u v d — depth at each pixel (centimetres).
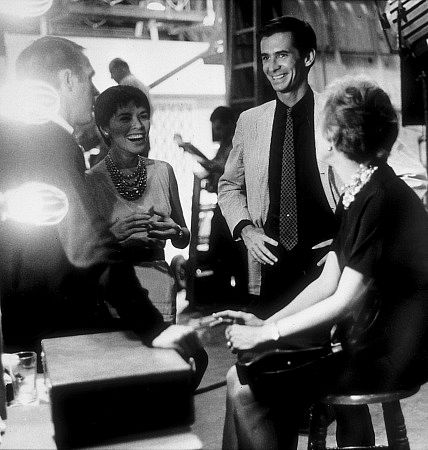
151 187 261
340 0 498
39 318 205
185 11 490
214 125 449
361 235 161
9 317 206
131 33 499
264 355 166
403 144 480
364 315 165
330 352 167
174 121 553
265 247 237
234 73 516
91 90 228
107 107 251
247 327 169
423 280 162
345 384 165
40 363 214
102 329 205
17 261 201
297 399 167
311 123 239
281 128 246
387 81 505
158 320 169
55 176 194
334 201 237
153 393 137
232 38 512
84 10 448
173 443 134
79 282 201
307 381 166
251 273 266
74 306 204
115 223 240
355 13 503
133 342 164
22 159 192
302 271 243
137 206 256
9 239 199
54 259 199
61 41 224
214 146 565
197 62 551
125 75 428
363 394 165
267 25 243
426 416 273
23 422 161
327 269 179
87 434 133
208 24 512
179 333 160
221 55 554
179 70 493
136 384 136
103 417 134
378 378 164
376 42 505
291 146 243
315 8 494
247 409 168
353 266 160
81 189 198
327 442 248
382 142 169
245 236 248
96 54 455
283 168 244
